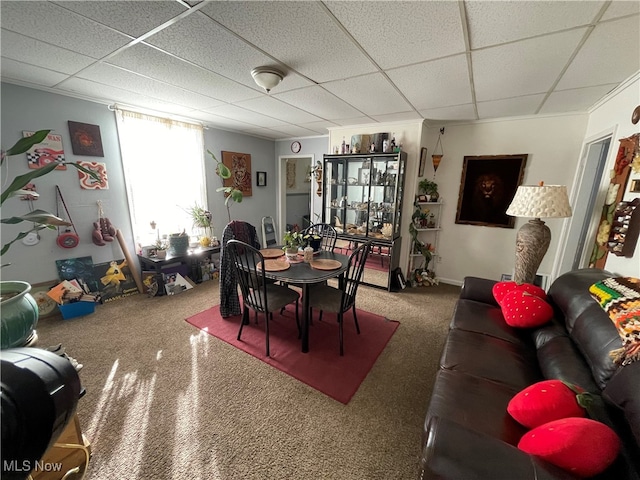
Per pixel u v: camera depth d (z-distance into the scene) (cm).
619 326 111
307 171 640
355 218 402
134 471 127
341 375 195
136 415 158
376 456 137
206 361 208
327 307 219
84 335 239
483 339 167
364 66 188
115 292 313
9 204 238
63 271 274
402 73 199
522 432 103
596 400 97
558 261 313
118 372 194
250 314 285
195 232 392
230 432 149
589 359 124
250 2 121
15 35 152
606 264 201
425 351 227
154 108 311
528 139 318
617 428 87
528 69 187
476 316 196
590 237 244
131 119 309
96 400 168
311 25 139
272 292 240
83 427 149
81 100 270
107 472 127
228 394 176
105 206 300
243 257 261
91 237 292
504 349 158
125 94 260
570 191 307
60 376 78
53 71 205
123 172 310
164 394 174
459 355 152
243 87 236
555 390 100
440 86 223
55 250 269
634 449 79
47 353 82
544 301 177
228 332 249
